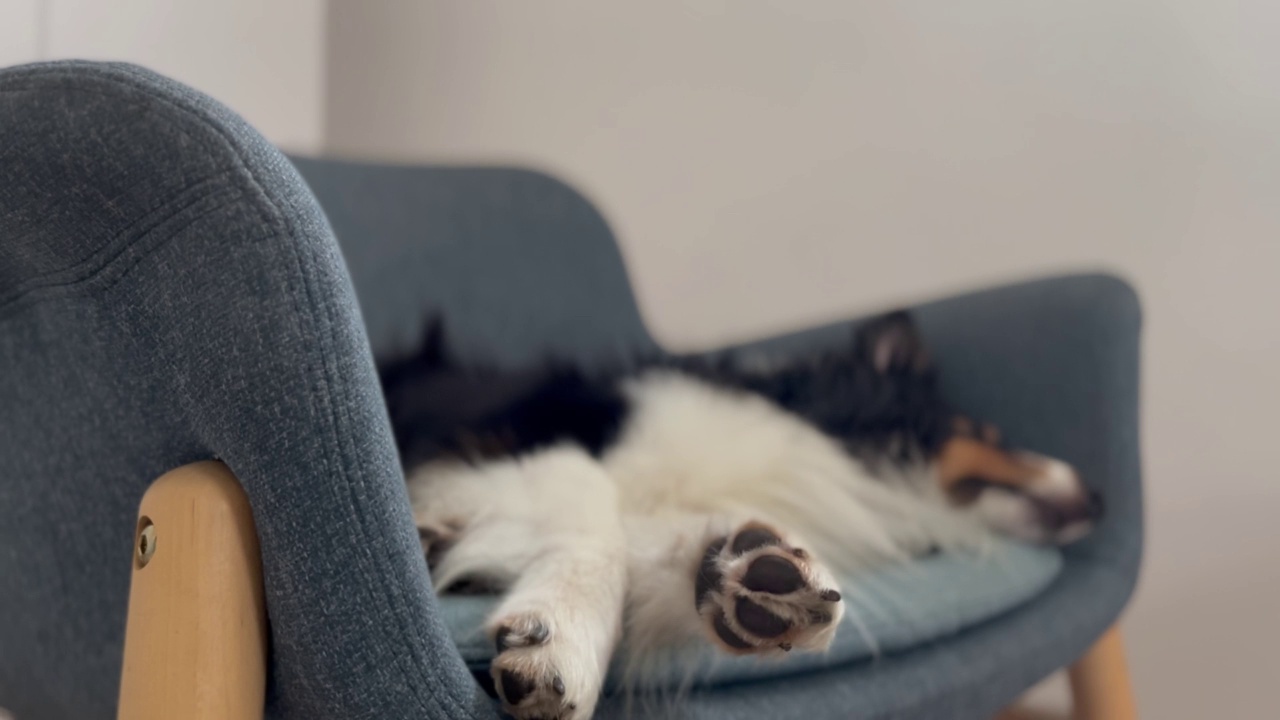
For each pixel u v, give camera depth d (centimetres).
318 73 219
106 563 75
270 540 60
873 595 94
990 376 140
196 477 61
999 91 177
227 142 56
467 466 117
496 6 221
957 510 126
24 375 77
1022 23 175
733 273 203
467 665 74
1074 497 122
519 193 167
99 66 58
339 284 58
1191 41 161
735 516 93
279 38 206
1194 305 161
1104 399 127
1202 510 160
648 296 211
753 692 81
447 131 226
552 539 94
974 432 134
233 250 56
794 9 194
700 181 204
